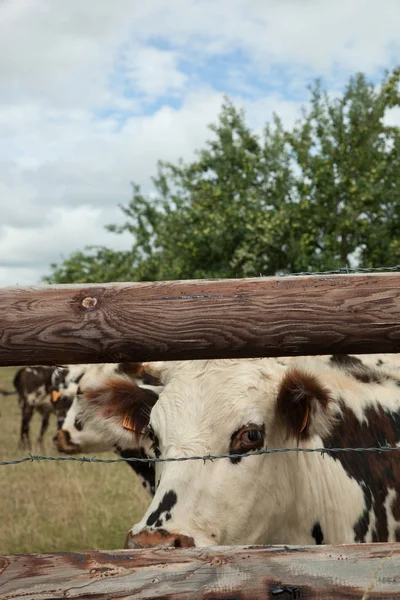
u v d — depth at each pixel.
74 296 1.10
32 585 1.02
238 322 1.09
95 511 4.36
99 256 14.98
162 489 1.67
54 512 4.38
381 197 7.34
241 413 1.74
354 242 7.49
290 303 1.09
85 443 3.78
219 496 1.67
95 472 5.50
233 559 1.04
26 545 3.75
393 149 7.94
